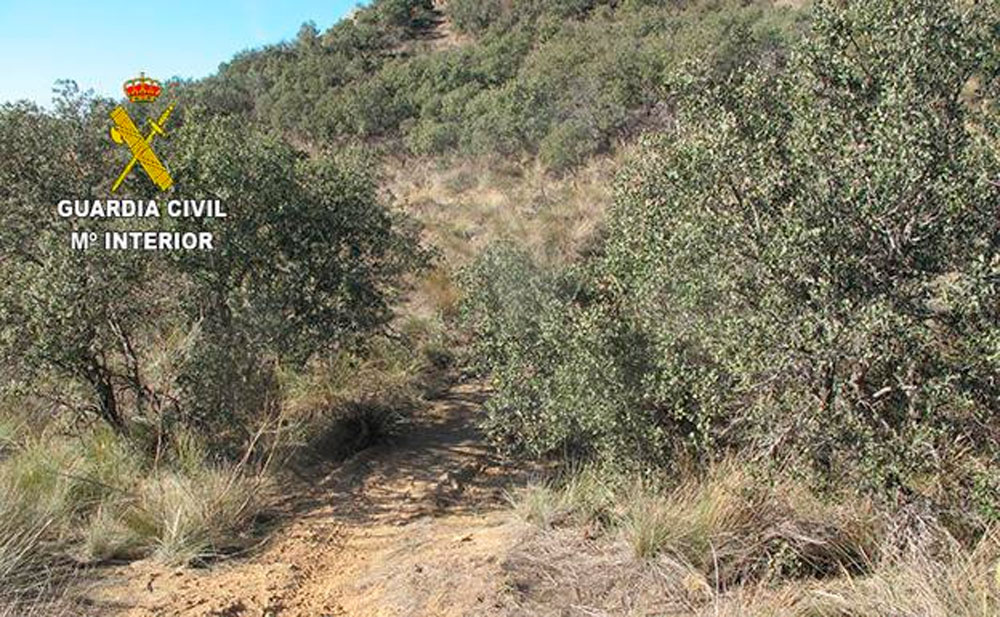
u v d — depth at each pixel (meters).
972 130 3.87
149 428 5.90
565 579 3.95
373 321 6.93
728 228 3.80
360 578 4.34
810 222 3.54
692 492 4.39
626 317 4.98
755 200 3.82
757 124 4.07
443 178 16.22
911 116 3.50
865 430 3.44
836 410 3.51
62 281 5.21
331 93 25.17
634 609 3.61
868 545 3.75
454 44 31.59
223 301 6.06
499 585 3.90
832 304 3.42
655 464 4.71
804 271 3.57
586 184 13.41
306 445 6.45
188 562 4.46
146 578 4.23
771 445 3.79
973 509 3.49
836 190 3.51
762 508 4.05
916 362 3.44
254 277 6.17
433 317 9.12
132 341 6.16
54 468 5.03
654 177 5.05
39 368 5.48
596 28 25.75
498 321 6.36
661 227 4.63
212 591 4.11
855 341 3.34
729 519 4.04
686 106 4.38
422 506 5.53
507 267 6.58
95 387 5.78
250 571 4.44
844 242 3.51
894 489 3.57
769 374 3.70
